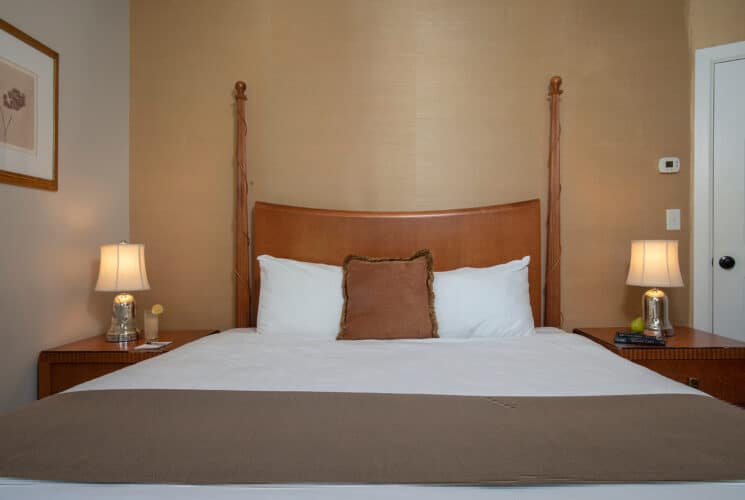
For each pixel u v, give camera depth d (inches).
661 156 105.0
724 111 102.3
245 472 32.7
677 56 104.7
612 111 105.7
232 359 66.2
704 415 42.6
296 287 89.5
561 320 106.3
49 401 47.1
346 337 83.0
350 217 103.3
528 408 44.8
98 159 100.0
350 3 107.7
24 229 80.9
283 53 108.2
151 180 109.1
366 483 31.8
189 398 47.9
